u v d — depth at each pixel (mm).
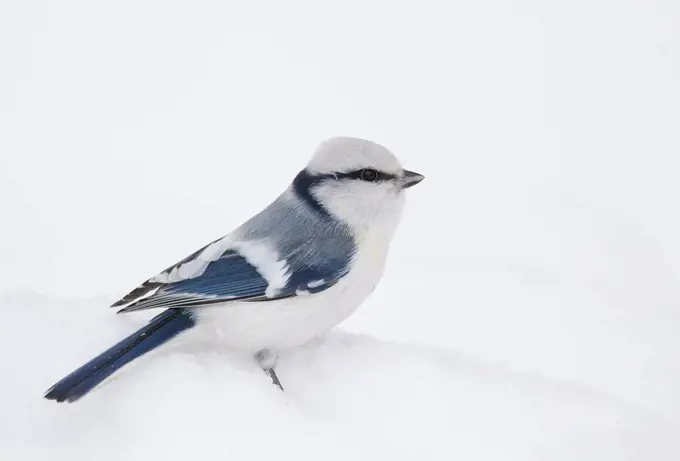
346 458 5824
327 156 7266
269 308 6840
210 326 6801
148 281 6805
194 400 6148
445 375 7242
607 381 9883
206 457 5703
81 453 5746
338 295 7105
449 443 6504
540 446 6582
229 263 6852
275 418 6102
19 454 5723
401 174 7363
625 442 6887
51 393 5898
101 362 6164
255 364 7055
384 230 7348
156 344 6492
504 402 6988
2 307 7086
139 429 5910
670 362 10398
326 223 7145
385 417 6715
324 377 7105
